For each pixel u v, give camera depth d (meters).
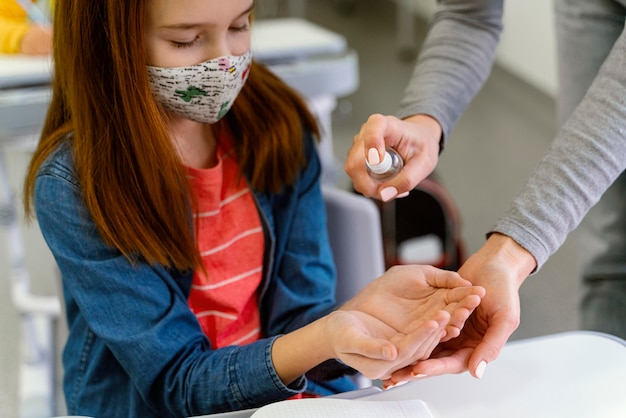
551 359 0.87
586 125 0.87
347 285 1.23
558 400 0.81
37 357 2.05
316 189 1.16
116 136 0.93
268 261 1.11
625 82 0.86
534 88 3.61
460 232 2.43
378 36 4.73
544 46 3.44
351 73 1.91
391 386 0.84
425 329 0.73
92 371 1.04
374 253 1.19
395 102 3.71
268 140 1.08
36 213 0.97
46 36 1.74
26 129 1.64
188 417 0.89
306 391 1.07
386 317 0.84
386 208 2.17
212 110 0.98
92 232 0.95
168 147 0.93
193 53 0.92
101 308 0.95
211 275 1.07
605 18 1.17
